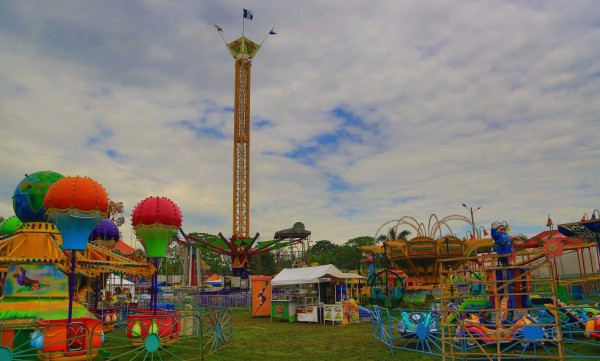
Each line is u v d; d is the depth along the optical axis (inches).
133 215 619.2
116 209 1350.9
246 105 2559.1
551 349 490.6
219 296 1374.3
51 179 534.3
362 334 693.9
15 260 486.6
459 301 766.5
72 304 486.3
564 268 1348.4
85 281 880.3
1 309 484.7
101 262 546.6
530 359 444.1
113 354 523.2
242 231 2412.6
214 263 3801.7
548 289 880.3
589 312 557.6
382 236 2084.2
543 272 1348.4
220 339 583.8
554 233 1220.5
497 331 404.8
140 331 564.1
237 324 884.6
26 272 504.1
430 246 1087.6
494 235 614.5
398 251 1118.4
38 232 521.3
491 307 578.9
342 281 989.2
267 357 513.0
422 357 482.9
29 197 517.3
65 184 461.7
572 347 499.8
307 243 2043.6
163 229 605.9
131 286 1519.4
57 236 536.4
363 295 1187.3
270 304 1055.6
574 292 1013.2
